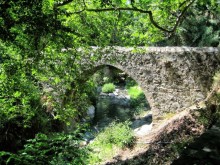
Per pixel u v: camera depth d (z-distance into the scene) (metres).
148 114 17.03
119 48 12.95
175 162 2.64
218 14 15.21
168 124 11.41
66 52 6.47
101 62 12.66
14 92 7.39
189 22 15.47
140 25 8.78
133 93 20.38
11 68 6.21
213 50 11.61
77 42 6.55
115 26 7.59
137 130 15.11
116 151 12.10
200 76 11.88
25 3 4.39
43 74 6.79
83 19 6.88
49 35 5.26
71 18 6.64
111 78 22.44
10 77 6.38
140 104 18.42
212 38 15.14
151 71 12.67
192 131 9.63
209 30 15.27
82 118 16.69
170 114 12.64
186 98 12.25
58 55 6.54
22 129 11.23
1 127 10.51
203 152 2.73
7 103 7.71
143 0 6.77
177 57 12.19
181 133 9.96
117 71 22.55
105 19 7.34
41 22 4.72
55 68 6.73
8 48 5.89
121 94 20.88
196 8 15.12
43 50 6.02
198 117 9.99
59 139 4.96
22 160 4.34
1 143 10.66
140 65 12.78
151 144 10.80
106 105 19.02
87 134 14.92
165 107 12.72
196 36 15.52
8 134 10.81
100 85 22.03
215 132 3.14
